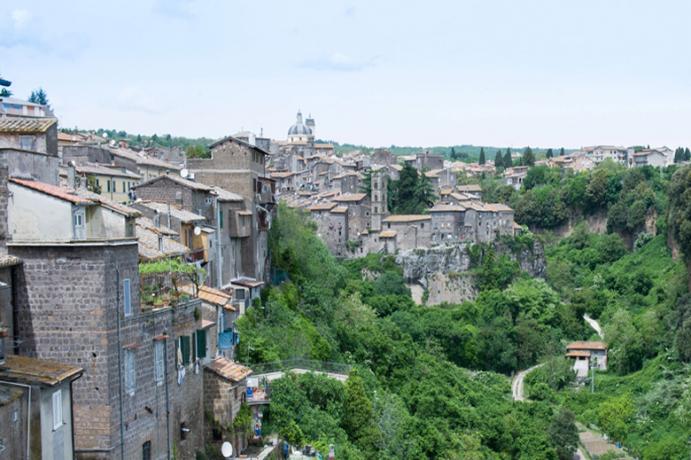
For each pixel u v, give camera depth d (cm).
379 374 11569
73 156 12975
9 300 4316
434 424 10462
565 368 16412
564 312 19688
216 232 9625
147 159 15300
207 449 6031
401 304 18038
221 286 9719
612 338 17475
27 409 3744
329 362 9944
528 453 11512
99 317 4331
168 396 5128
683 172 19312
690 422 12962
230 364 6500
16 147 4919
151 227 7112
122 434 4478
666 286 19300
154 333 4947
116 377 4425
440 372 12988
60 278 4341
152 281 5303
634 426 13700
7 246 4362
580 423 14175
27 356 4334
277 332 9875
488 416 11744
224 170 10931
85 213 4619
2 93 7856
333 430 7706
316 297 12306
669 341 16212
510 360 17250
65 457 4091
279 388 7544
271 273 11900
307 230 14275
